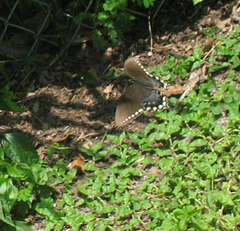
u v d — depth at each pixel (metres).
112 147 8.73
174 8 9.93
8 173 8.27
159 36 9.75
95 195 8.26
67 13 9.91
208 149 8.38
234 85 8.84
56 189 8.44
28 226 8.00
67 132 9.01
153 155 8.56
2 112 9.26
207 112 8.70
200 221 7.58
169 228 7.60
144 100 8.02
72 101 9.30
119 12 9.51
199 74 9.17
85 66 9.62
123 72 9.45
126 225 7.94
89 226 7.97
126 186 8.30
